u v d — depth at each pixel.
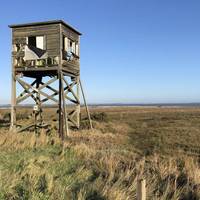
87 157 11.37
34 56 19.72
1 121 26.77
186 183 8.37
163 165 10.00
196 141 19.00
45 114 41.22
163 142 18.77
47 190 7.12
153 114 54.38
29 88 20.14
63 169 9.61
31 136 15.07
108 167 9.62
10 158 10.70
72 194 7.17
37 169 8.91
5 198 6.77
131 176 8.69
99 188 7.50
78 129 22.00
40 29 19.80
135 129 26.83
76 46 22.30
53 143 14.45
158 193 7.54
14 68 20.16
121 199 6.70
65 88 20.61
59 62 19.27
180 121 34.44
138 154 14.64
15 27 20.23
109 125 27.44
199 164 12.26
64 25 20.00
